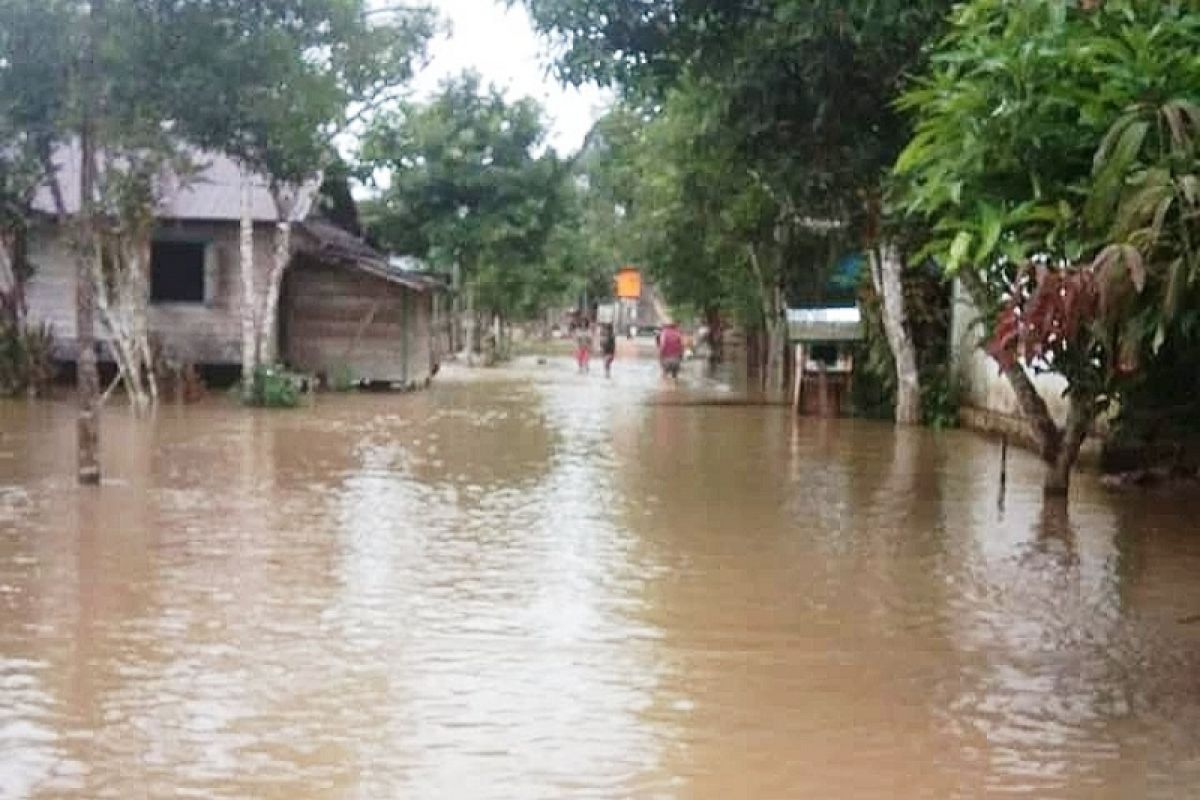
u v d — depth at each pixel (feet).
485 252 154.61
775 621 31.07
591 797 20.35
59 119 51.70
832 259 104.22
